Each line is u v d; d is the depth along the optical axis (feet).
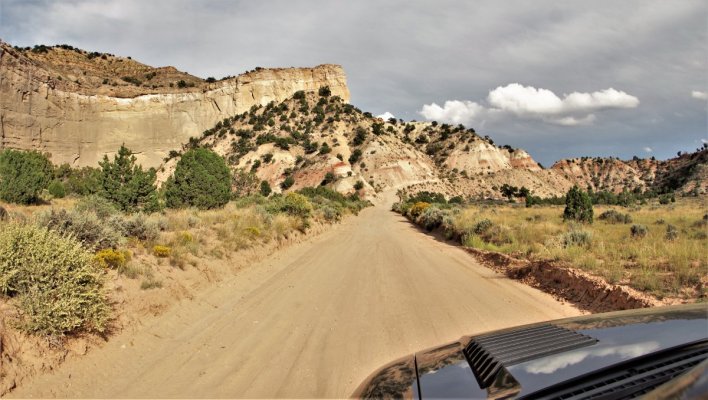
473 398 5.45
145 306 25.68
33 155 160.35
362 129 528.22
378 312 28.22
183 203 92.73
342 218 129.49
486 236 65.26
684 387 3.52
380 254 55.98
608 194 254.47
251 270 41.83
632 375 5.30
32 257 19.92
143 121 519.19
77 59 579.89
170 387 17.38
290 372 18.70
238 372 18.79
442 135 602.03
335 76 642.63
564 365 5.80
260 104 584.81
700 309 7.38
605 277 31.96
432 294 33.32
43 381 16.93
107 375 18.56
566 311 28.22
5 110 390.21
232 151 481.05
